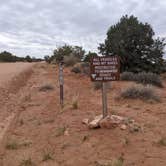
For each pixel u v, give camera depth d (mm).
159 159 6895
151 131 8859
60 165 6863
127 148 7535
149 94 14719
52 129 9555
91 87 19781
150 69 27250
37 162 7059
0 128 10164
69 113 11367
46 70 37969
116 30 28375
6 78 26547
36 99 15625
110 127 8938
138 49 27297
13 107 13891
